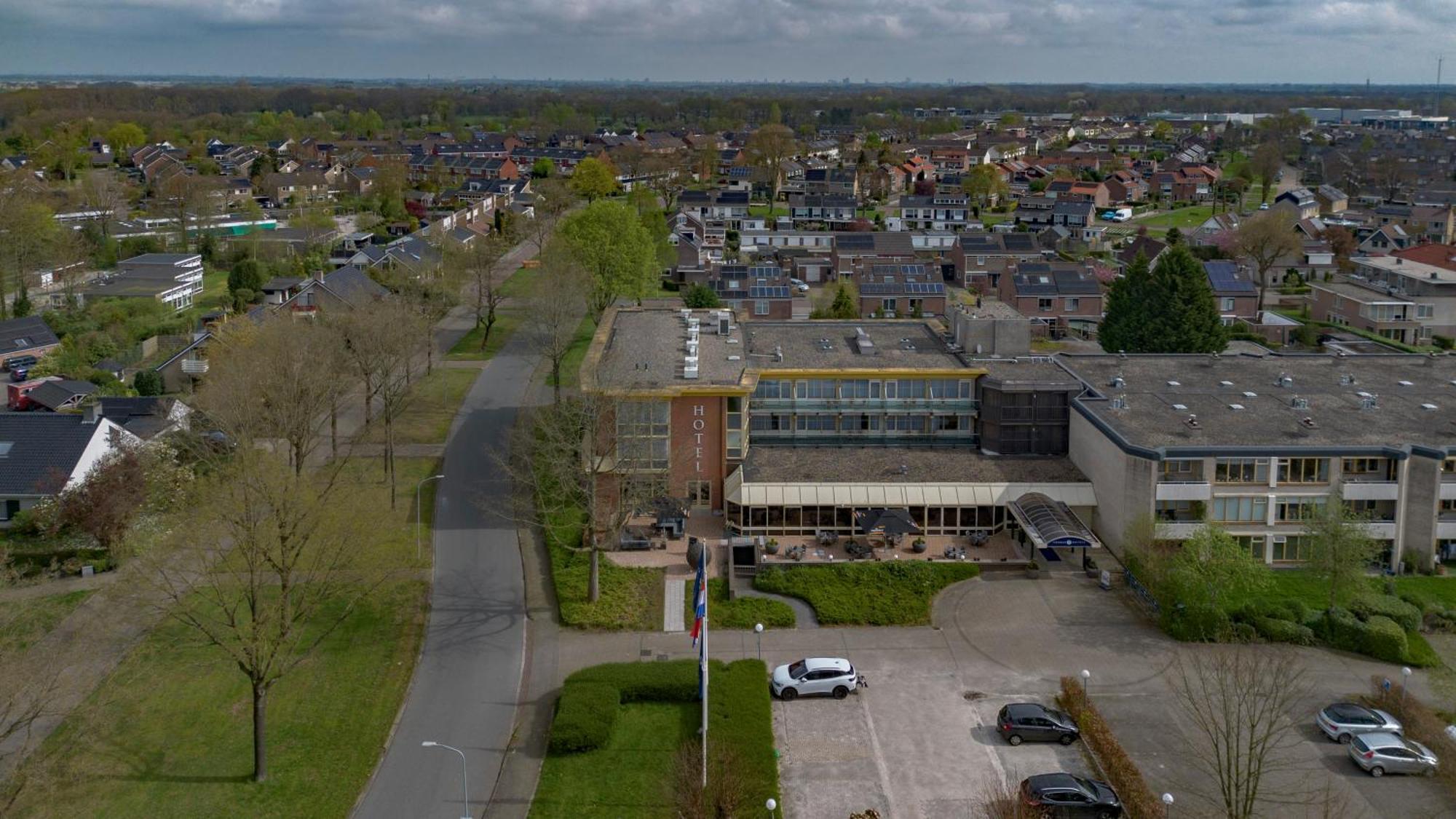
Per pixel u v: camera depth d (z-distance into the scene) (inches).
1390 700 2266.2
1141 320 4436.5
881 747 2186.3
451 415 4178.2
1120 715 2281.0
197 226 7687.0
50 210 6752.0
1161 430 3075.8
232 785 2041.1
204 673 2418.8
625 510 3063.5
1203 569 2588.6
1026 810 1846.7
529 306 4672.7
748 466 3262.8
